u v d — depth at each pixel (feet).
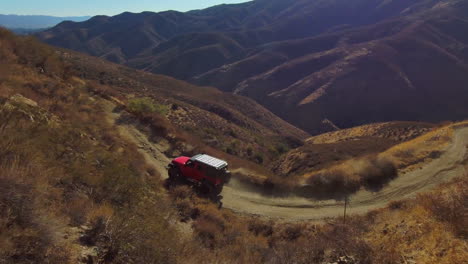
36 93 53.93
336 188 54.03
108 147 50.26
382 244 24.44
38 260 13.21
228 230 37.32
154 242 18.52
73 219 19.01
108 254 16.55
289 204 51.03
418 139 93.76
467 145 72.95
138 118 81.41
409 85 483.51
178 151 68.85
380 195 51.44
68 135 37.60
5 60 62.49
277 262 26.37
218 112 255.91
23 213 14.23
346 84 508.53
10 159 19.85
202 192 50.70
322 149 119.14
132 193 30.50
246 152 125.18
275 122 364.99
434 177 56.44
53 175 24.38
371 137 173.99
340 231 32.58
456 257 17.44
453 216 22.07
